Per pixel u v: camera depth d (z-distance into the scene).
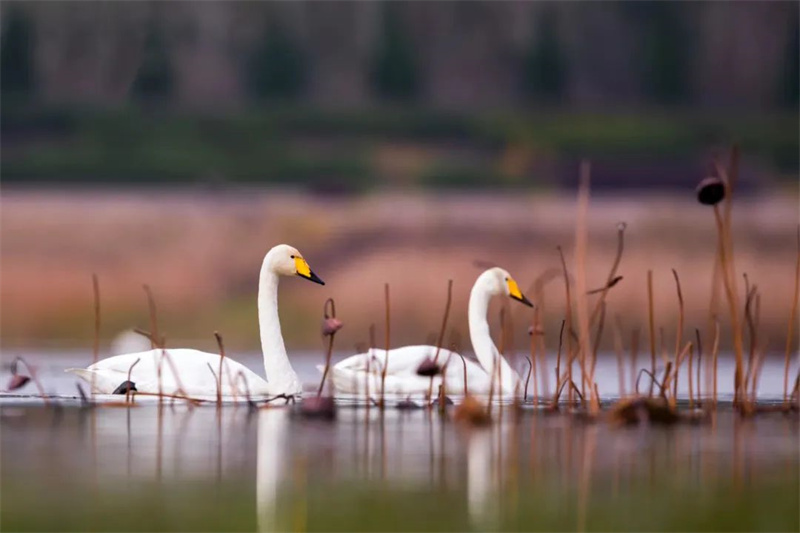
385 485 11.40
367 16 110.19
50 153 80.88
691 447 13.45
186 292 43.81
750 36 113.31
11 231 46.50
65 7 107.62
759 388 20.83
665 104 110.81
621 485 11.49
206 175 77.75
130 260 45.50
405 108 94.75
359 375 17.94
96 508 10.45
